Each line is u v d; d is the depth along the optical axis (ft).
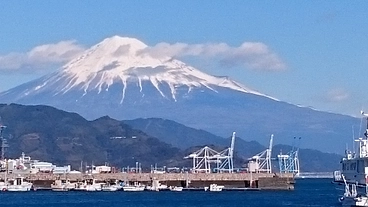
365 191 655.35
